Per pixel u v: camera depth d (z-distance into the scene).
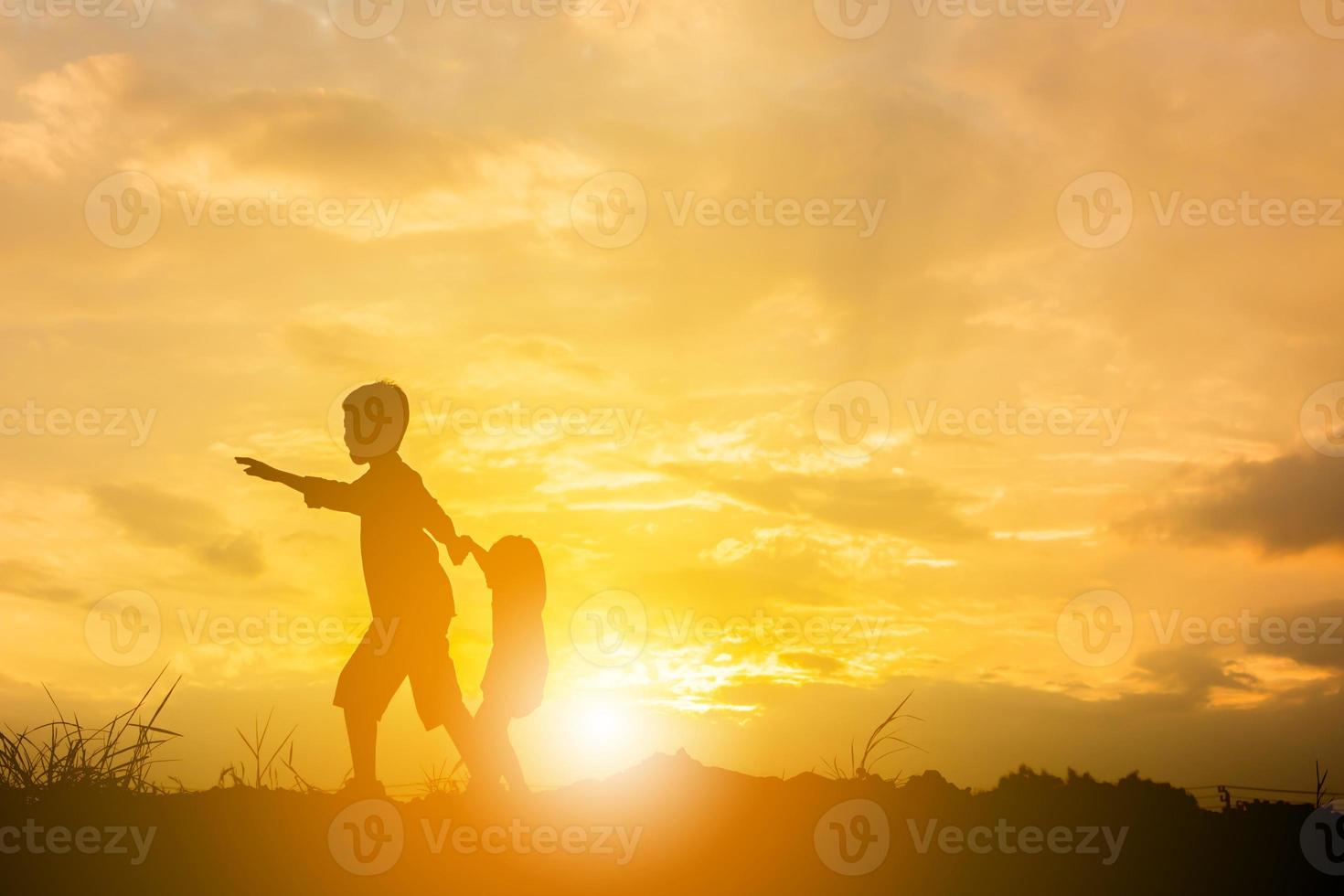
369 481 7.95
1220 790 8.98
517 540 8.05
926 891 7.16
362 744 7.61
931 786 8.97
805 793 8.58
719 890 7.01
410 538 7.84
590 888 6.93
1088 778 9.24
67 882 6.80
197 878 6.89
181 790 8.43
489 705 7.87
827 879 7.21
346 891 6.80
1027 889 7.18
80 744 8.54
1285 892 7.29
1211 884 7.44
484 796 7.84
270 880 6.89
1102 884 7.31
